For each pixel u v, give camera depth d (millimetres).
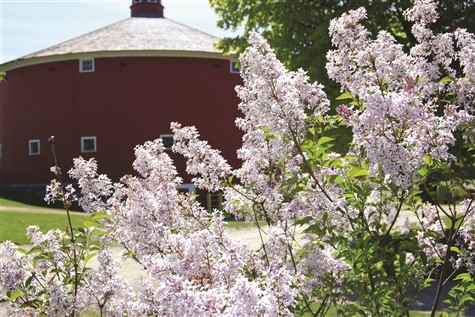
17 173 42906
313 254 4609
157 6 47469
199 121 39344
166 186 4594
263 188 5168
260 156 5211
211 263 3463
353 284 4660
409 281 4934
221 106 39844
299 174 4820
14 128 43250
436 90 5008
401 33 16375
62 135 40188
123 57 39188
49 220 25766
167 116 39031
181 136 5250
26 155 42156
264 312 2803
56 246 4590
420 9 5145
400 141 4090
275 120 4672
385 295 4590
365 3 16062
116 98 39156
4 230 21406
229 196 5184
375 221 4805
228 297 2990
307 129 4852
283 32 18656
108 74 39344
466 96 4945
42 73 41281
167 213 4301
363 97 4113
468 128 4676
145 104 38969
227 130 39875
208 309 2871
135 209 4250
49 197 4676
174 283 2949
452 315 5051
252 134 5352
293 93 4602
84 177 4887
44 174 41094
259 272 4047
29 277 4516
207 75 39719
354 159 4902
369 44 4684
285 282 2982
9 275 4438
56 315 4395
